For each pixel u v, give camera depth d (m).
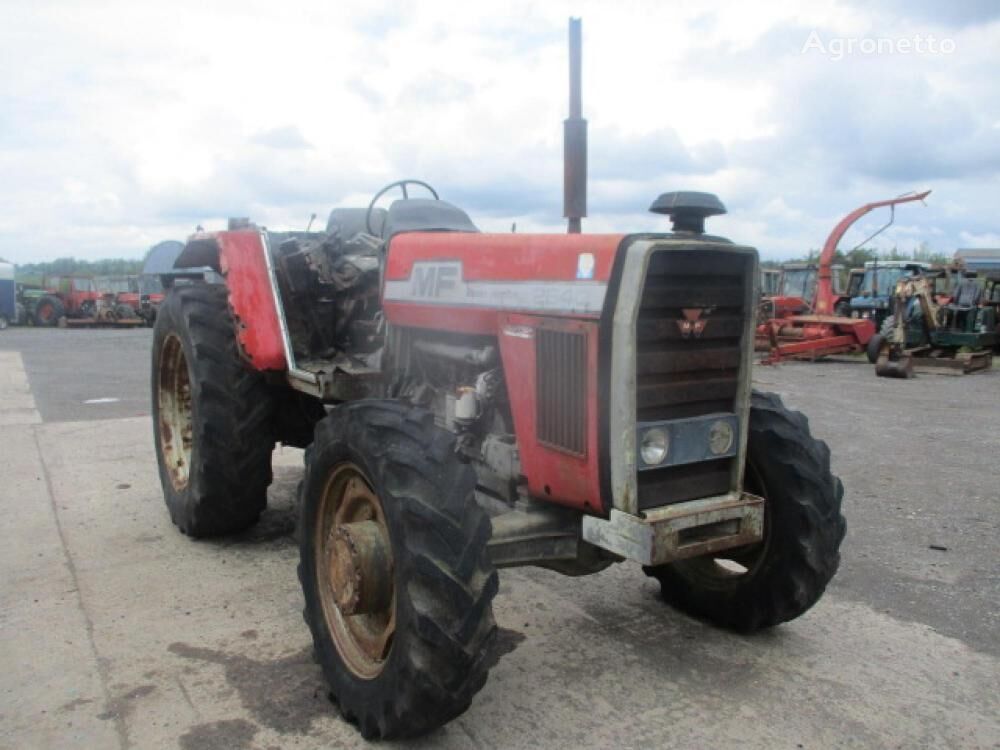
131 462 6.11
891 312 16.25
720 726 2.72
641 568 4.18
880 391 10.87
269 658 3.16
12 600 3.65
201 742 2.61
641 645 3.31
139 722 2.71
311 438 4.57
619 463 2.53
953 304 15.71
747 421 2.80
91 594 3.72
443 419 3.32
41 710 2.77
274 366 3.90
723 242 2.65
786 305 17.89
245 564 4.11
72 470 5.87
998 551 4.42
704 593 3.48
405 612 2.44
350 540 2.66
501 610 3.64
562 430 2.68
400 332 3.50
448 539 2.44
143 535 4.52
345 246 4.45
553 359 2.68
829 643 3.34
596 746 2.61
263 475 4.31
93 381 11.05
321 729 2.70
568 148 4.14
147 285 27.97
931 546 4.49
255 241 4.04
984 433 7.70
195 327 4.27
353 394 3.64
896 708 2.84
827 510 3.13
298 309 4.17
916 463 6.43
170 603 3.63
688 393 2.68
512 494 3.02
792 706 2.85
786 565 3.15
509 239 2.92
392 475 2.54
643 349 2.57
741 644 3.32
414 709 2.43
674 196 2.71
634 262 2.44
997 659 3.21
